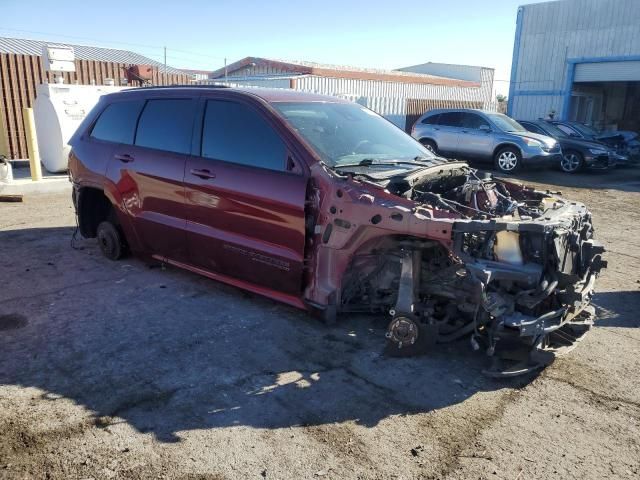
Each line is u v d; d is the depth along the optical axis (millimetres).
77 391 3443
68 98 11172
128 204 5480
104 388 3482
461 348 4117
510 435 3092
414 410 3316
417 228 3619
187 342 4133
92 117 6062
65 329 4332
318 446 2953
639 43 19531
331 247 4043
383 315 4566
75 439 2953
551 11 21750
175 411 3244
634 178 15047
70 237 7125
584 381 3707
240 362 3848
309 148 4164
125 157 5465
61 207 9094
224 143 4664
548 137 15383
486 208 4223
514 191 4898
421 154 4957
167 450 2883
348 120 4961
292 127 4305
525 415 3289
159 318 4562
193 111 4969
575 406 3402
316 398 3418
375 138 4887
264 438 3010
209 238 4719
